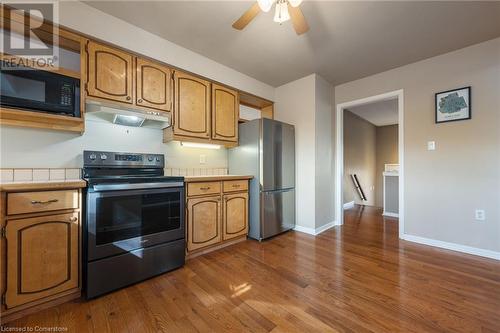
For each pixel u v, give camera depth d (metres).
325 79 3.32
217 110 2.76
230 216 2.59
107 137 2.17
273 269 2.01
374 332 1.24
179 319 1.35
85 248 1.56
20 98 1.49
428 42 2.33
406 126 2.84
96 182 1.56
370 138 6.49
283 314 1.39
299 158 3.28
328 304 1.49
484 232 2.30
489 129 2.28
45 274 1.40
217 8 1.85
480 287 1.69
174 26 2.07
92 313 1.39
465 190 2.41
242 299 1.55
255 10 1.49
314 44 2.37
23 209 1.32
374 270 1.98
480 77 2.34
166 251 1.95
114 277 1.64
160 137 2.55
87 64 1.80
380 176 6.69
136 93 2.07
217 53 2.55
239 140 3.07
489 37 2.24
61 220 1.46
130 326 1.28
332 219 3.55
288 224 3.16
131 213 1.76
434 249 2.50
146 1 1.76
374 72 3.07
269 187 2.88
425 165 2.68
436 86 2.62
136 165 2.21
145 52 2.12
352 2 1.75
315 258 2.25
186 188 2.18
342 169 3.60
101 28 1.87
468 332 1.23
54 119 1.66
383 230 3.29
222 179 2.49
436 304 1.49
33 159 1.76
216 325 1.30
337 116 3.56
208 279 1.83
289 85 3.41
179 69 2.41
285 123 3.15
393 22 2.00
